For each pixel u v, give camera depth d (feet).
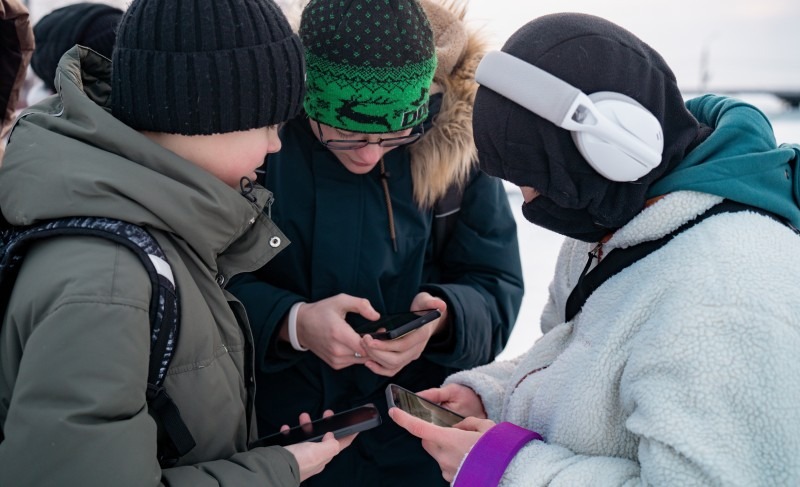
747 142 2.95
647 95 2.92
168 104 2.97
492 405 4.19
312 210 4.62
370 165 4.37
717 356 2.48
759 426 2.40
